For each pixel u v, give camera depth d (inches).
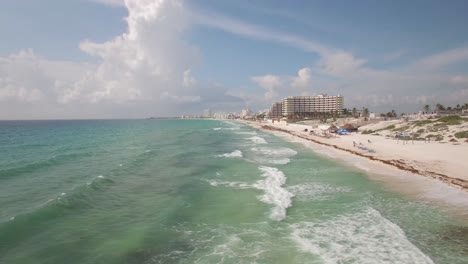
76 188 743.1
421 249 454.3
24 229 499.2
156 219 571.8
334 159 1307.8
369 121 3548.2
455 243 471.8
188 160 1268.5
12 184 814.5
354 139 2148.1
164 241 479.8
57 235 487.2
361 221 565.0
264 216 590.9
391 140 1902.1
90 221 553.6
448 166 1015.6
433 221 561.0
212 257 430.9
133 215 591.8
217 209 631.2
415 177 904.9
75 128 4677.7
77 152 1498.5
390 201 685.3
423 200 685.9
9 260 403.2
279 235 505.0
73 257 419.8
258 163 1208.8
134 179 898.1
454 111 4160.9
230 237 496.4
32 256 417.1
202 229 528.7
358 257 427.8
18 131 3713.1
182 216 589.9
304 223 559.2
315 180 904.9
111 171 984.9
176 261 419.8
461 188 765.3
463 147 1395.2
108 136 2802.7
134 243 469.4
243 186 818.8
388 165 1117.1
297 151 1615.4
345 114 6333.7
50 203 616.1
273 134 3230.8
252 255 436.5
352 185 835.4
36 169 1032.8
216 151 1595.7
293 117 6761.8
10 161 1215.6
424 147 1461.6
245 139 2480.3
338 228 533.6
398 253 438.0
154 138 2551.7
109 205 647.8
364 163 1187.9
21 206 625.3
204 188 798.5
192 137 2704.2
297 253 441.4
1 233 475.2
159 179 902.4
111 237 489.1
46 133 3289.9
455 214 593.0
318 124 4463.6
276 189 784.3
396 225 538.6
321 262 414.9
